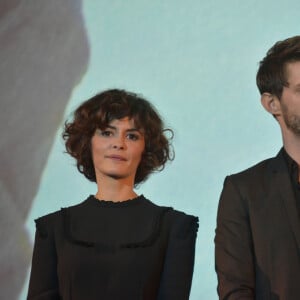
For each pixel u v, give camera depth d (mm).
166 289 6086
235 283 5914
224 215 6188
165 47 7824
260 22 7730
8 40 8023
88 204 6520
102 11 7980
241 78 7641
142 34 7887
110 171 6473
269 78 6504
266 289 5898
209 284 7211
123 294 6039
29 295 6250
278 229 5996
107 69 7875
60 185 7695
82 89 7863
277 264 5926
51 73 7934
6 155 7812
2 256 7625
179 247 6211
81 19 7977
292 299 5832
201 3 7840
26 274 7582
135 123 6555
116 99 6613
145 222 6332
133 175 6590
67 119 7141
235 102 7594
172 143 7547
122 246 6188
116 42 7906
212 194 7426
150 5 7922
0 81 7953
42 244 6375
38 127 7840
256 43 7695
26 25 8047
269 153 7430
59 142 7766
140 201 6492
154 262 6117
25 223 7664
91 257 6156
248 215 6129
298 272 5883
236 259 6012
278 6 7734
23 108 7887
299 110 6262
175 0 7883
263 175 6285
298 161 6273
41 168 7746
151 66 7812
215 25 7781
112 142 6504
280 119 6484
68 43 7969
